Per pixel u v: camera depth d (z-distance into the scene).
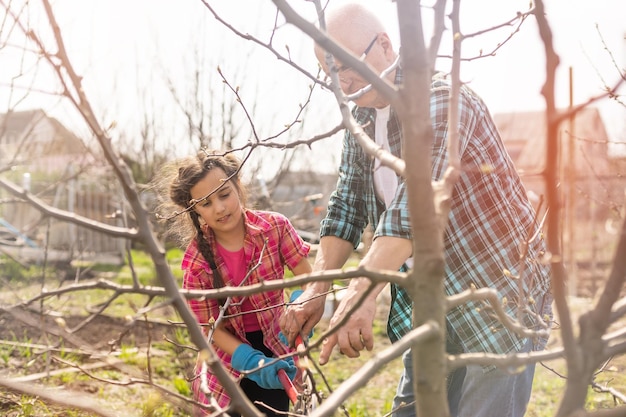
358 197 2.92
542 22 0.91
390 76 2.48
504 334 2.34
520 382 2.44
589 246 10.50
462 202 2.35
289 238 3.06
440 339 1.05
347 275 1.08
